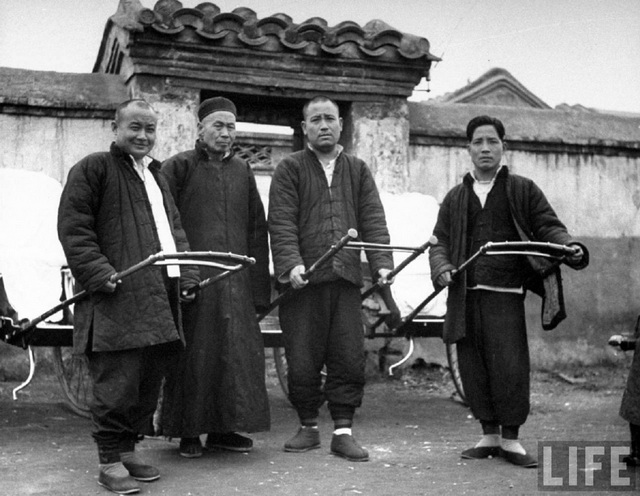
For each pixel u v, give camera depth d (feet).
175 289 14.76
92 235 13.89
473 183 16.79
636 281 29.45
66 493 13.64
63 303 14.98
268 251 17.22
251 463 15.84
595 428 20.03
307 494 13.69
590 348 28.94
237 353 16.19
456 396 24.32
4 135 23.98
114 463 13.96
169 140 23.99
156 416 17.67
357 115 25.94
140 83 23.85
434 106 28.14
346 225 16.78
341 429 16.53
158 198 14.97
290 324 16.78
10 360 24.86
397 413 22.30
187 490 13.89
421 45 26.03
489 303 16.26
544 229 16.24
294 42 24.81
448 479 14.78
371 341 27.17
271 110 26.71
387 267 16.60
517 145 28.25
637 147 29.27
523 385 16.07
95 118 24.73
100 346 13.69
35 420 20.08
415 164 27.20
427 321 20.36
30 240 17.57
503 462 16.12
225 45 24.20
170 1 23.93
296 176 16.90
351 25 25.46
